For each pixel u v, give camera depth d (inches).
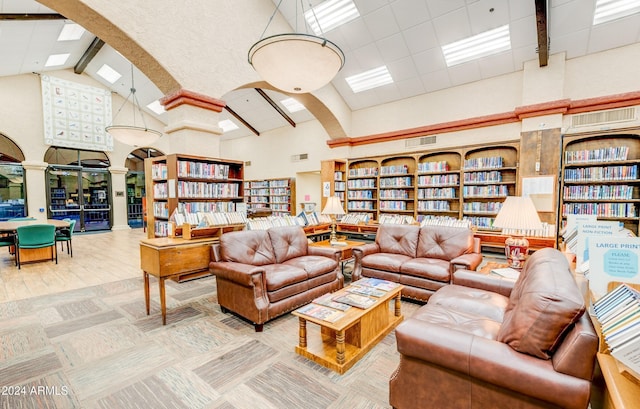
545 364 48.5
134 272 189.3
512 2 172.9
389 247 157.4
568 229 106.3
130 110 415.2
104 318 118.1
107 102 388.5
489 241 219.0
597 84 190.9
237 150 453.1
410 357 60.9
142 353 92.0
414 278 131.6
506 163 227.9
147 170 196.1
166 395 72.9
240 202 204.1
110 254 246.2
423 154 259.6
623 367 42.5
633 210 179.0
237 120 401.1
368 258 146.5
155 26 149.6
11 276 179.6
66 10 126.9
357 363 86.7
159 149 446.6
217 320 116.3
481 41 203.9
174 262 115.3
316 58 114.6
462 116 241.9
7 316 119.8
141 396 72.6
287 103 342.0
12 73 311.9
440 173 250.1
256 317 104.8
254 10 196.7
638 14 166.4
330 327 80.7
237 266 111.4
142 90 371.6
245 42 191.8
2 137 329.4
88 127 372.8
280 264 130.9
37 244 199.3
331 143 317.1
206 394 73.2
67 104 355.3
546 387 46.1
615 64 185.6
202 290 153.3
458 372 55.4
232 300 115.5
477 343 53.9
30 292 149.8
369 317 95.2
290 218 180.4
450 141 248.5
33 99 332.2
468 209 235.6
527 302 53.4
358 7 199.3
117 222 409.7
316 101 262.2
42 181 337.7
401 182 273.1
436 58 223.8
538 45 182.5
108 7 132.5
